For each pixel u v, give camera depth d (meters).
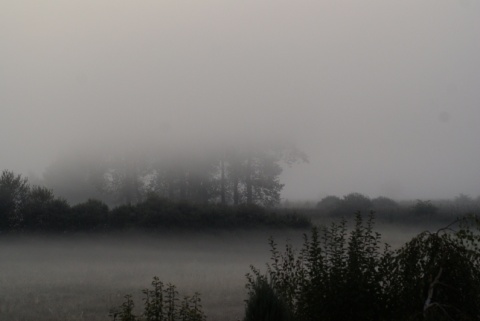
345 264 9.72
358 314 9.29
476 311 9.26
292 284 10.08
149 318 10.30
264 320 8.91
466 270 9.36
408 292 9.45
